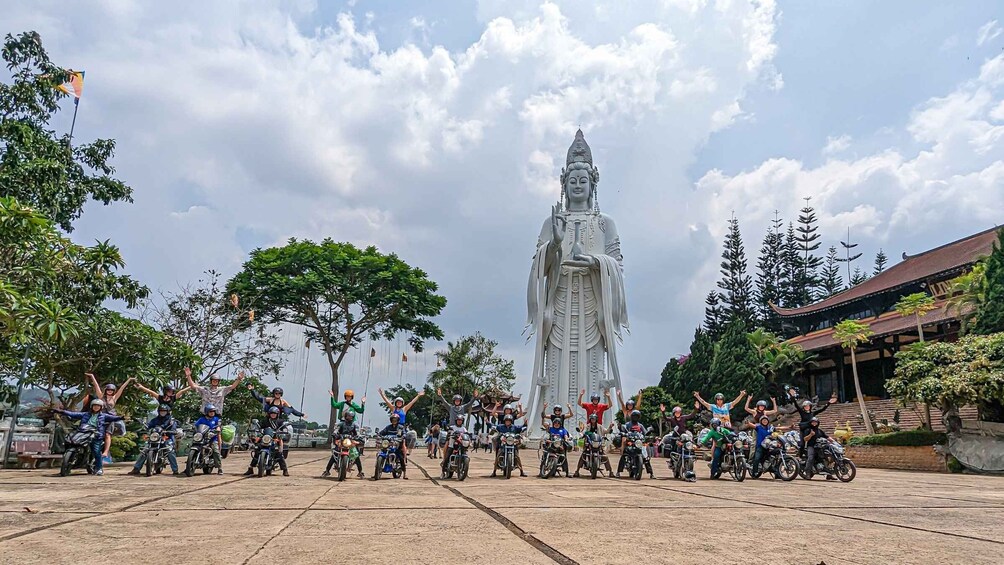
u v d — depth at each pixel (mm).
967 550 5762
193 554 5168
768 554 5461
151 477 13133
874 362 53125
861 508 9148
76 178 23641
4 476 13031
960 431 23766
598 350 42906
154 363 18031
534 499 9836
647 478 15875
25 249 14672
